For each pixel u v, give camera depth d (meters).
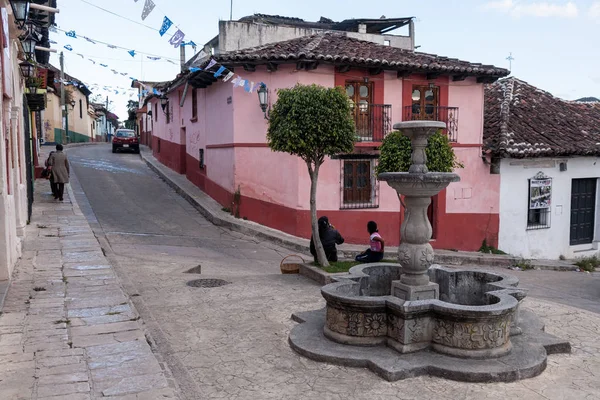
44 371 4.32
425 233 5.30
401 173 5.15
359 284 6.00
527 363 4.80
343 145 8.35
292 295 7.43
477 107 14.08
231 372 4.74
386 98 13.29
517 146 13.71
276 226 13.19
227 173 14.69
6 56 7.40
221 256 10.99
